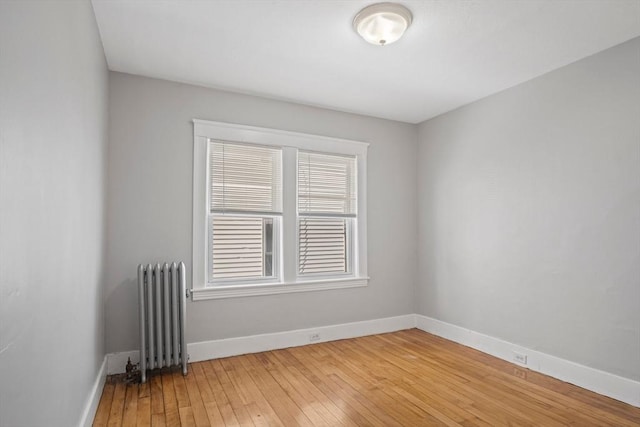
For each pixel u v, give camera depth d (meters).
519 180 3.41
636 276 2.57
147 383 2.87
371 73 3.23
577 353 2.90
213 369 3.17
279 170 3.85
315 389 2.78
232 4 2.25
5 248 0.97
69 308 1.71
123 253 3.14
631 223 2.61
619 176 2.68
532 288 3.26
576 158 2.96
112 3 2.23
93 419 2.31
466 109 4.00
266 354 3.57
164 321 3.04
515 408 2.51
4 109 0.95
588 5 2.24
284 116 3.89
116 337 3.08
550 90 3.17
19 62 1.05
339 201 4.20
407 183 4.62
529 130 3.34
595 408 2.51
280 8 2.30
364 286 4.27
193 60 3.00
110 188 3.12
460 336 3.96
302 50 2.84
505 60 2.98
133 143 3.22
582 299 2.88
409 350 3.71
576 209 2.95
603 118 2.79
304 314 3.90
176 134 3.39
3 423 0.96
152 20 2.42
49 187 1.36
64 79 1.56
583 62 2.94
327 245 4.14
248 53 2.88
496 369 3.21
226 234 3.61
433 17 2.38
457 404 2.56
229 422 2.31
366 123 4.38
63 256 1.58
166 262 3.29
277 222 3.86
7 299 0.98
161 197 3.30
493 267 3.63
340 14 2.36
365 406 2.53
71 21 1.68
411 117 4.45
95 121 2.42
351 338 4.13
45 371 1.34
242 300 3.59
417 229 4.66
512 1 2.21
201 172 3.46
